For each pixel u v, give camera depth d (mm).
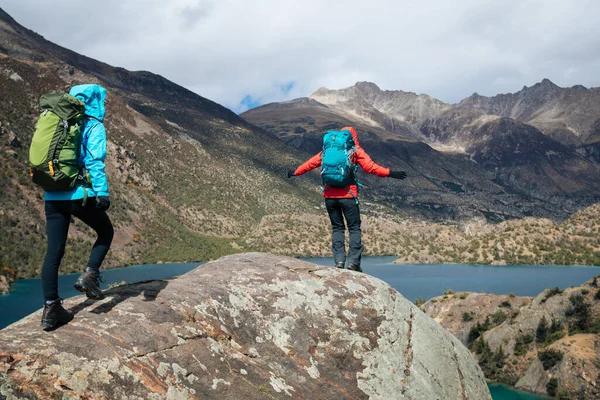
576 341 60719
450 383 5895
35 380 3203
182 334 4086
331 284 5609
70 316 3893
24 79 190875
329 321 5156
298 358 4707
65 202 4105
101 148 4230
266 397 4180
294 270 5652
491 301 81875
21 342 3434
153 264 141250
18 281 99438
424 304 90125
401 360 5445
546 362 60625
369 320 5453
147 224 169250
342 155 6449
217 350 4199
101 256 4316
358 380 4922
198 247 169125
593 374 55094
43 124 4004
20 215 121375
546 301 71250
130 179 199750
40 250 113688
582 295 67875
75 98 4176
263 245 188750
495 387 63156
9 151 142625
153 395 3566
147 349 3783
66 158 3988
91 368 3438
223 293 4781
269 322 4797
